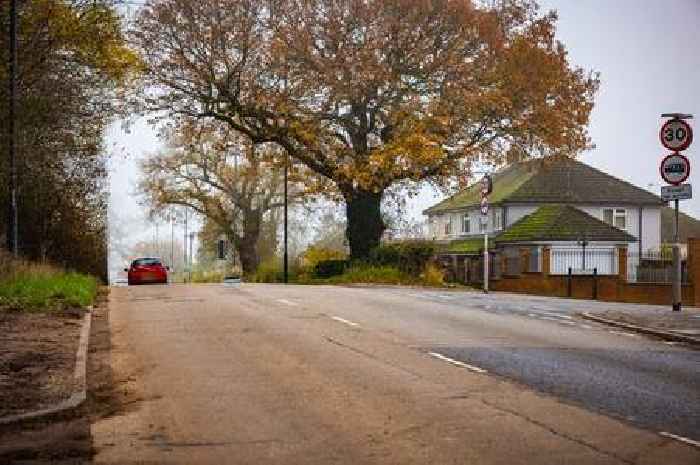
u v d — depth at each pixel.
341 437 8.70
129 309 22.05
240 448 8.32
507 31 44.75
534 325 18.17
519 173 66.81
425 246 42.00
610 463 7.74
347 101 42.25
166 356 13.91
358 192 44.41
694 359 13.68
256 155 47.81
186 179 69.94
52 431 9.12
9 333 16.19
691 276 33.34
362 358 13.52
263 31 42.78
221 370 12.55
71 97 27.89
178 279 109.00
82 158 31.53
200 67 42.62
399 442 8.48
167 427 9.22
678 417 9.53
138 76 40.09
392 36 41.25
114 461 7.93
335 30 41.56
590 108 45.31
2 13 26.25
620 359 13.59
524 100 43.06
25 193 30.42
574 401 10.34
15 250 26.05
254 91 42.66
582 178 62.94
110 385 11.55
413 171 41.41
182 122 44.56
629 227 61.38
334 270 46.28
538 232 52.19
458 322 18.52
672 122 20.27
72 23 27.34
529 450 8.16
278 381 11.67
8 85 26.69
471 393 10.81
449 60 41.78
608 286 37.25
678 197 20.53
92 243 37.72
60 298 21.69
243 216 72.31
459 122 42.19
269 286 35.03
